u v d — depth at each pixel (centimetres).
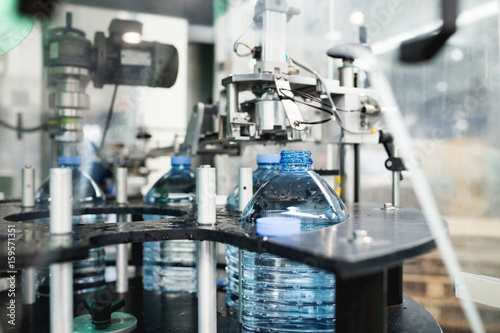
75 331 114
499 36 225
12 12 157
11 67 254
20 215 138
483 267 243
